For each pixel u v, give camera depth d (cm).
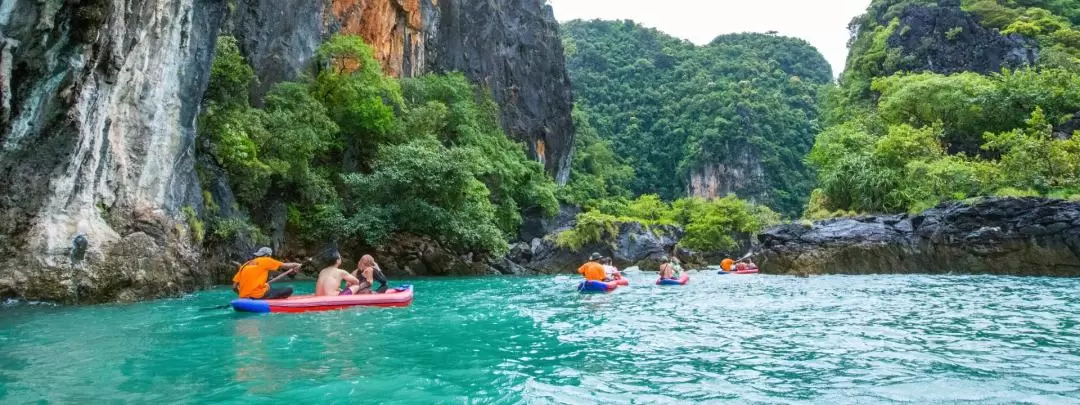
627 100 10819
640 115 10538
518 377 533
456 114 3588
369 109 2720
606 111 10644
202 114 1841
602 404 448
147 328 798
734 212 4762
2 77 799
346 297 1054
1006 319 918
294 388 483
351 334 761
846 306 1125
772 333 795
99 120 1115
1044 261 2073
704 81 10794
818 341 728
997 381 517
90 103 1037
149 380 505
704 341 728
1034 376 535
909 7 5791
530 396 469
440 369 561
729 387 499
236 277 1043
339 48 2797
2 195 1003
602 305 1172
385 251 2508
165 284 1279
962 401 457
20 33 796
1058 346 681
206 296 1310
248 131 2036
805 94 11100
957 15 5325
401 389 486
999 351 654
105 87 1072
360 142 2872
